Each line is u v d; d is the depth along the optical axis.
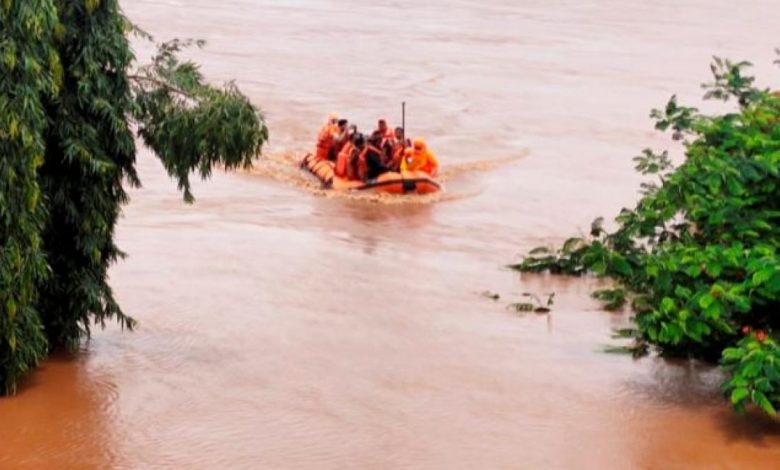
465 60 55.22
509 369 19.64
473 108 44.53
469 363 19.83
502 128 41.38
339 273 24.50
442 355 20.16
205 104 18.84
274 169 33.38
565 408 18.20
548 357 20.25
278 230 27.64
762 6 81.31
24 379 18.39
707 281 19.38
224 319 21.42
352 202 30.55
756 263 18.28
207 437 16.81
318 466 16.05
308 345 20.36
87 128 18.42
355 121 41.09
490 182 33.66
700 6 80.31
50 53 17.27
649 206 22.36
